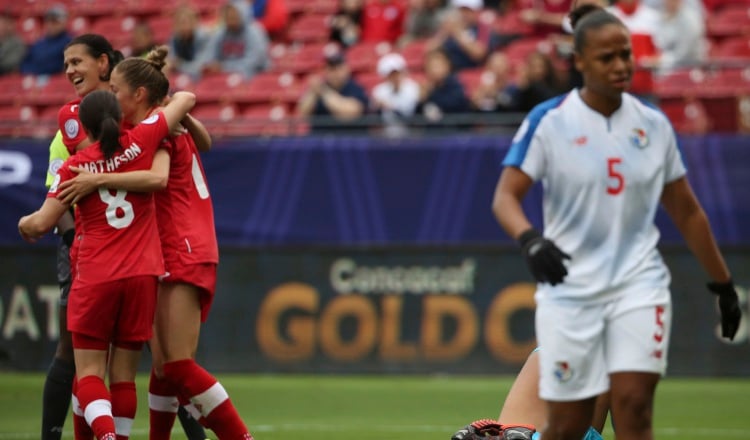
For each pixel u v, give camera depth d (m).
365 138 41.22
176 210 20.28
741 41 51.75
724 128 43.12
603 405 19.30
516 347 40.44
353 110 46.00
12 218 42.66
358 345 41.25
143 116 20.52
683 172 16.89
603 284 16.20
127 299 19.45
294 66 56.12
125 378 19.86
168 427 20.92
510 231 16.23
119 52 22.05
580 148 16.42
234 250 41.94
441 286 40.78
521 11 57.06
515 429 18.92
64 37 58.00
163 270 19.84
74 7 66.25
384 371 41.06
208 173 41.88
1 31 59.59
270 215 41.69
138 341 19.70
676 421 30.88
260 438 27.11
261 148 41.69
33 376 41.59
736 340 39.88
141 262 19.48
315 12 62.06
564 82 42.31
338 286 41.41
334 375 41.34
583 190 16.38
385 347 41.09
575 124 16.52
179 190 20.41
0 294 42.75
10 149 42.59
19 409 32.94
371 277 41.25
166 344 19.98
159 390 20.72
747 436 28.20
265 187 41.69
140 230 19.61
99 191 19.41
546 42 52.22
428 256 40.91
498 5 58.62
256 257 41.88
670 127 16.81
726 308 17.47
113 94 19.69
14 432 28.27
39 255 42.62
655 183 16.52
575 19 19.30
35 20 66.50
